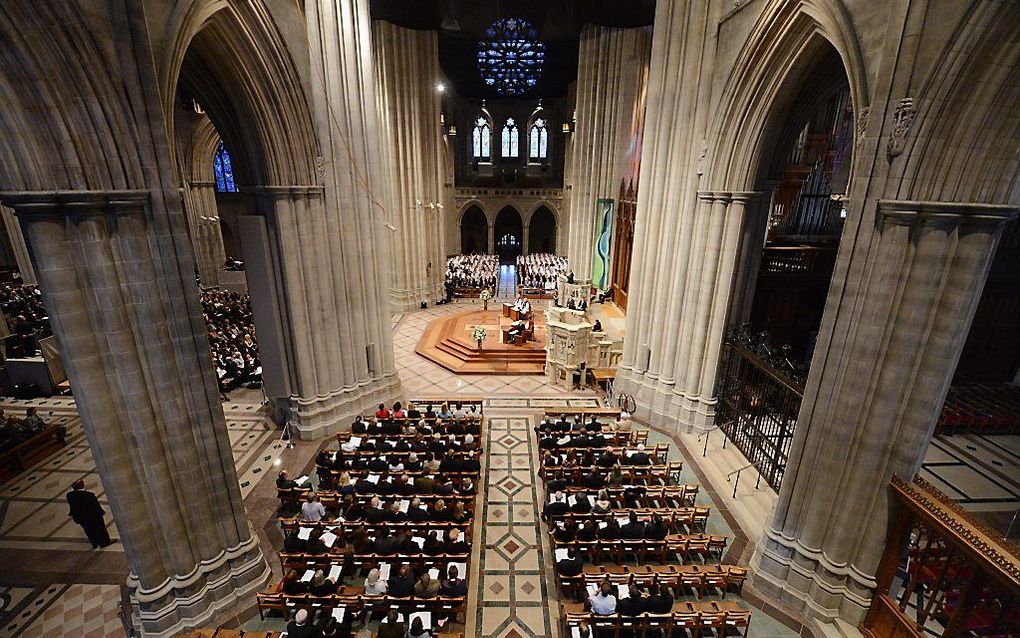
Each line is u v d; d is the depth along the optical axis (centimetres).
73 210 586
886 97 638
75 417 1488
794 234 1870
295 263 1234
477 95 4500
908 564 829
